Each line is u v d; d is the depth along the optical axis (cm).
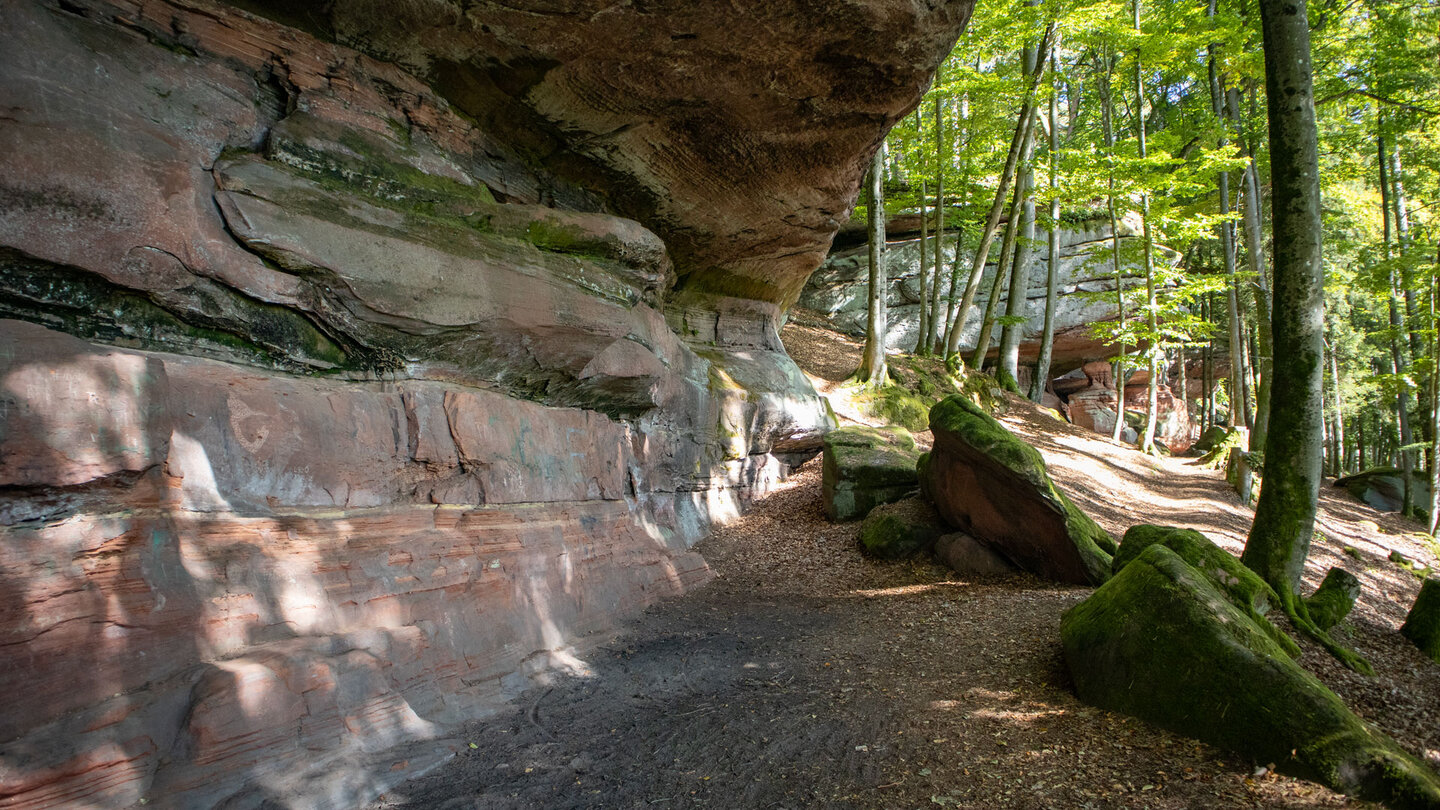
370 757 546
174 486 525
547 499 914
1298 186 855
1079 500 1609
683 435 1365
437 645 680
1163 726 595
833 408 2009
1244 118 2336
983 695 699
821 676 787
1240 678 570
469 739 616
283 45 660
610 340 936
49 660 430
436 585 707
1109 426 3431
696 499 1448
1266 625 757
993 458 1115
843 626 977
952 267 2964
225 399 572
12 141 466
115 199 513
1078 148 2500
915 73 880
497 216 813
